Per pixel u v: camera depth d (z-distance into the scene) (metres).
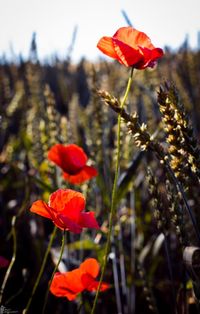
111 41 0.62
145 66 0.60
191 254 0.55
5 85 1.95
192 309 0.80
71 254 1.19
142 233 1.24
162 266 1.18
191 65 1.72
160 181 0.86
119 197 0.98
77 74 2.48
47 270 1.22
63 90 1.97
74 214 0.63
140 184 1.40
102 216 1.24
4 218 1.37
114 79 1.35
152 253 1.17
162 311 1.08
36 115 1.44
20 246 1.30
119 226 1.04
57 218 0.62
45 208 0.62
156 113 1.25
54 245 1.22
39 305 1.16
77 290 0.70
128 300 1.04
